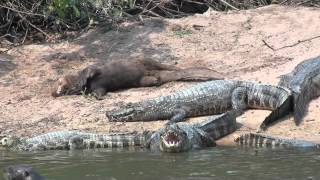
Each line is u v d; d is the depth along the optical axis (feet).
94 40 147.54
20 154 94.73
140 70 124.67
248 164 81.92
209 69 126.41
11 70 132.36
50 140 98.43
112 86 123.34
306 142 92.27
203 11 177.78
